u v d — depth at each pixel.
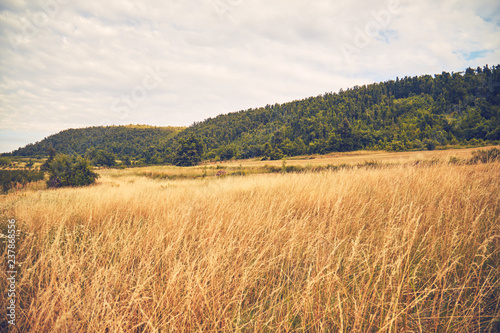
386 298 1.89
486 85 160.12
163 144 153.00
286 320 1.67
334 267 2.20
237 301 1.85
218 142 176.75
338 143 119.12
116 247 2.79
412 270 2.08
